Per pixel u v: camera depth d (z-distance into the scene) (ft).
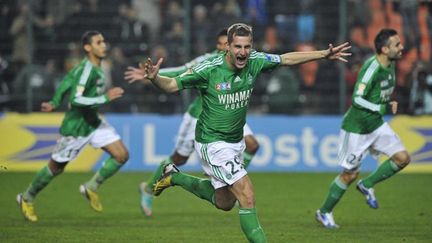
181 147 131.85
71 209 130.31
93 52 121.70
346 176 111.34
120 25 193.57
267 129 183.32
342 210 128.88
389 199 141.18
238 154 87.86
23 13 191.21
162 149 182.60
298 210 129.39
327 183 163.12
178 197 146.10
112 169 121.60
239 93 85.25
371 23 189.16
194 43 190.60
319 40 192.24
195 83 84.74
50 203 136.67
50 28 193.67
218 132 86.38
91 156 183.11
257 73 86.38
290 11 193.88
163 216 123.54
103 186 159.12
